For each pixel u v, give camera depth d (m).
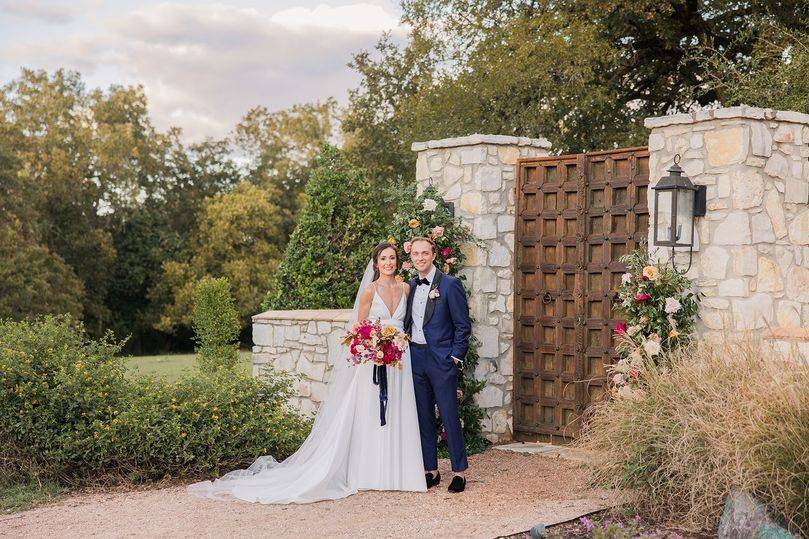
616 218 6.95
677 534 4.30
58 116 28.98
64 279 26.52
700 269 6.13
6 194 24.34
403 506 5.27
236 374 7.00
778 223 6.18
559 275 7.30
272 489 5.60
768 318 6.03
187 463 6.16
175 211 31.89
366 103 20.30
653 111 16.30
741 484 4.16
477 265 7.47
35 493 5.74
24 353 6.22
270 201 31.62
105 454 6.00
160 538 4.59
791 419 4.12
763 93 9.99
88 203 29.08
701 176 6.14
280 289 9.69
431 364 5.83
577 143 14.99
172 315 28.83
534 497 5.36
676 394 4.79
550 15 14.71
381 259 6.00
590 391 7.08
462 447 5.74
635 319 6.27
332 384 6.03
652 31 15.29
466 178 7.57
